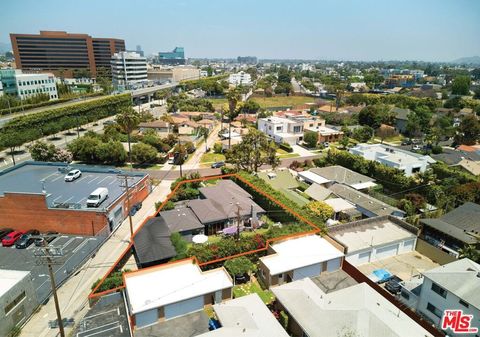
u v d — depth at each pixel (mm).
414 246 40281
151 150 70812
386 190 59906
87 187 50250
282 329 24609
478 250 37062
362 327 23078
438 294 27641
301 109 141875
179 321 27406
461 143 90000
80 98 130375
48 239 39750
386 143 93750
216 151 81500
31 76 125875
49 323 27500
